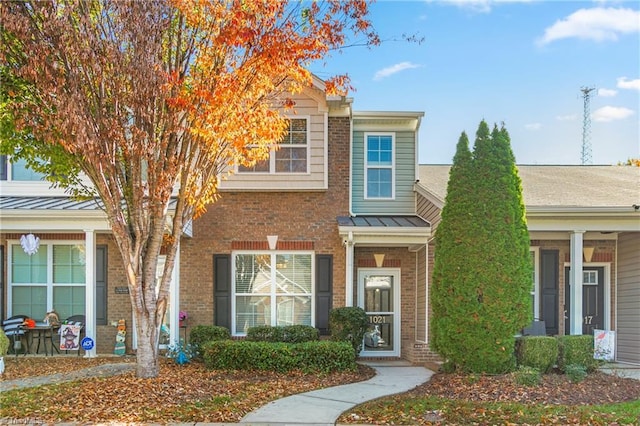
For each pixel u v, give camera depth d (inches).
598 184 578.2
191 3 336.5
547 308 565.9
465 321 400.2
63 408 305.9
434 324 422.6
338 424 287.9
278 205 557.0
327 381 414.0
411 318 576.1
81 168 381.4
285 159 552.7
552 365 421.7
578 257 490.6
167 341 550.3
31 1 316.8
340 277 554.6
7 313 557.9
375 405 328.8
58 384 369.4
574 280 489.4
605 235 571.2
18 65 340.2
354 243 525.3
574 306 487.8
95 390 346.9
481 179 412.5
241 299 557.9
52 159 386.6
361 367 483.5
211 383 383.6
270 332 517.0
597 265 573.6
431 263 527.2
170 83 340.8
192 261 550.9
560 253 571.8
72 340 520.1
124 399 324.8
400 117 579.2
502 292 397.7
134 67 329.7
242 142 352.5
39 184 572.7
